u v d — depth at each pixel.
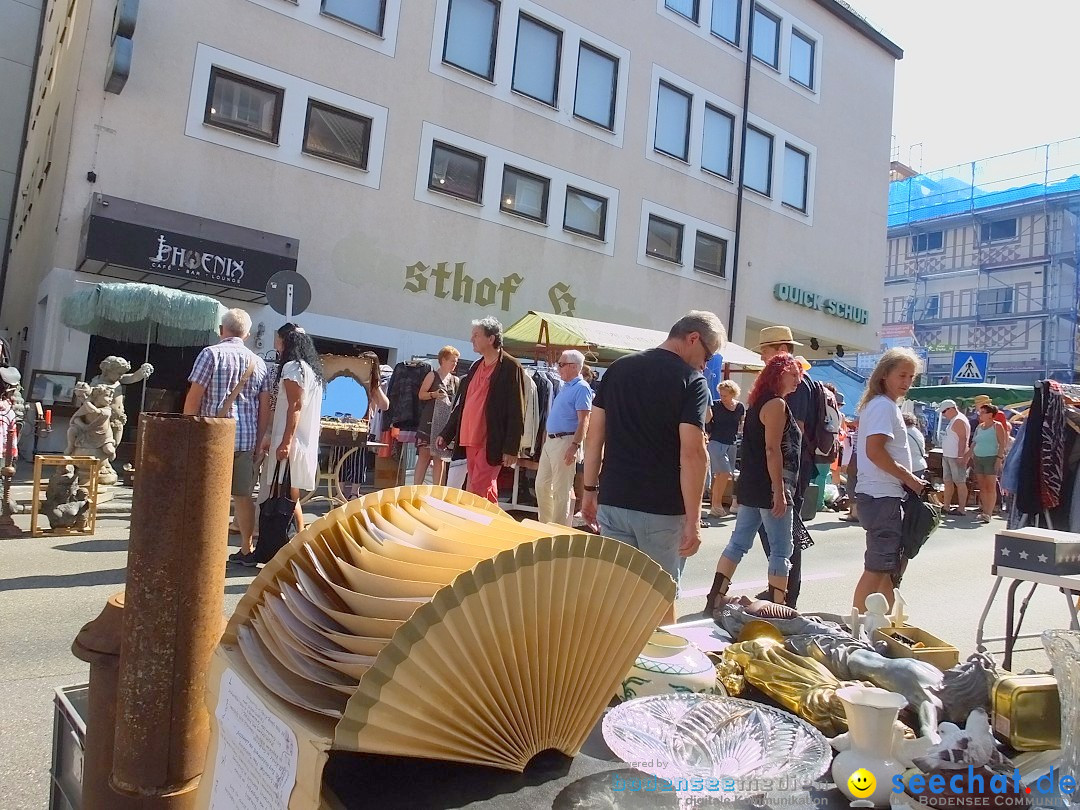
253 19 12.91
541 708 1.17
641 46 18.42
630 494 3.55
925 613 5.93
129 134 11.77
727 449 10.40
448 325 15.22
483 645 1.07
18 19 20.05
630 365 3.67
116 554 6.02
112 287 9.58
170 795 1.62
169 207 12.10
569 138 17.08
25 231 17.14
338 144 13.99
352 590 1.27
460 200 15.36
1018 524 5.17
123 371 8.38
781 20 21.83
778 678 1.62
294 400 5.45
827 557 8.29
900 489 4.36
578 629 1.18
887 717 1.22
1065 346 40.03
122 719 1.62
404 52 14.62
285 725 1.09
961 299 44.03
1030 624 5.68
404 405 8.91
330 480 8.60
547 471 7.36
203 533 1.63
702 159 19.86
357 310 14.04
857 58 24.00
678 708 1.38
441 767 1.14
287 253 12.82
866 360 44.97
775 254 21.55
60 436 10.83
